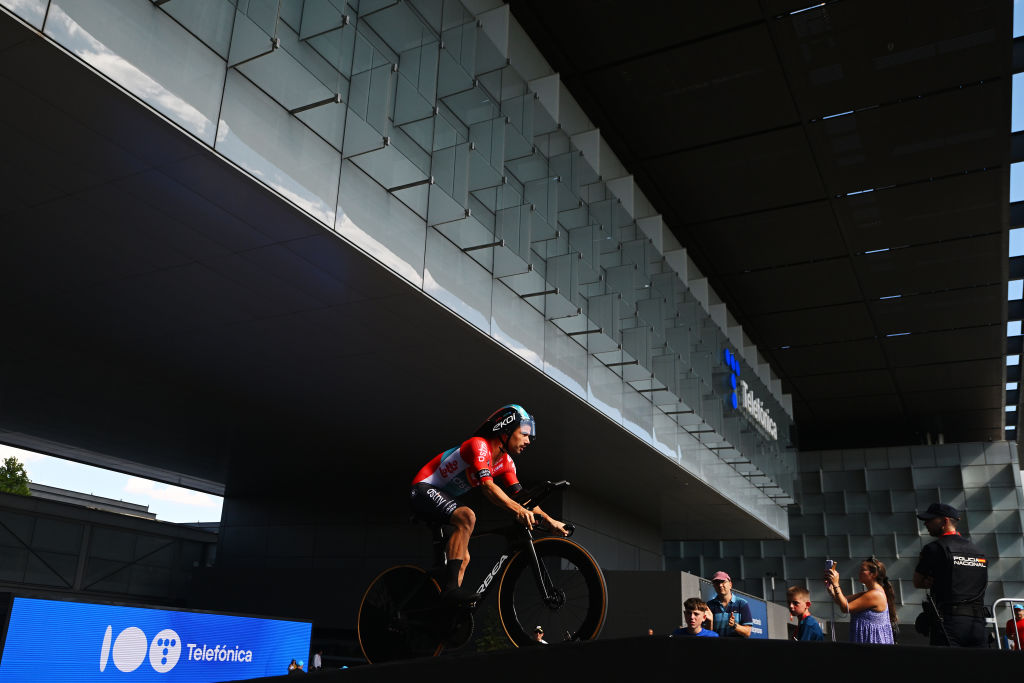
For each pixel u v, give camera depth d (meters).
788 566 30.25
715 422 17.33
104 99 6.17
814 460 31.23
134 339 11.52
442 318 10.02
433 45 8.91
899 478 29.94
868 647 2.59
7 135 6.77
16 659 9.01
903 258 17.97
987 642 5.70
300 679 3.34
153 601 22.50
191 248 8.64
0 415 16.11
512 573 4.53
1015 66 12.16
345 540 21.81
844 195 15.73
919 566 6.07
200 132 6.64
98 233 8.41
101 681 9.95
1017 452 29.00
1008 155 14.16
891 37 11.73
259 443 17.52
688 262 18.47
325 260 8.64
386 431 16.03
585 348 13.50
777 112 13.54
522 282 11.28
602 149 14.60
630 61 12.66
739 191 15.85
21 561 19.14
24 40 5.53
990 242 17.08
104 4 5.96
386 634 4.78
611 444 15.52
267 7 7.11
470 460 4.46
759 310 21.12
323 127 7.95
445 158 9.20
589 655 2.90
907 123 13.54
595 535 20.86
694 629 6.97
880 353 23.36
